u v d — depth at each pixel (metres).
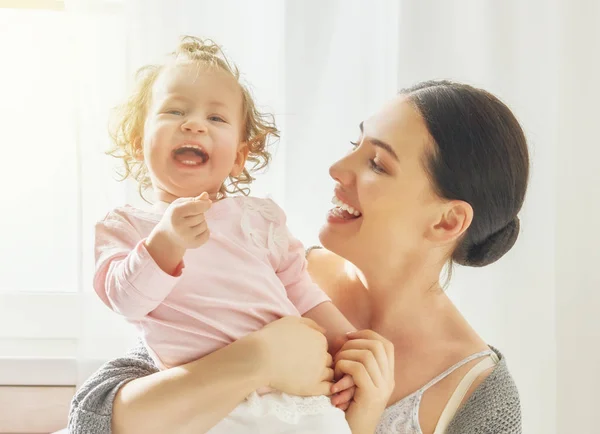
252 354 0.89
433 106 1.05
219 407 0.89
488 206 1.06
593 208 1.52
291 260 1.07
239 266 0.98
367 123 1.11
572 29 1.52
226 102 1.03
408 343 1.10
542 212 1.47
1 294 1.57
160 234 0.85
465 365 1.07
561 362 1.53
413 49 1.46
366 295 1.15
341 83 1.47
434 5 1.46
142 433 0.90
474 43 1.47
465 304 1.48
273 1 1.46
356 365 0.96
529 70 1.47
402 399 1.05
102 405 0.93
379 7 1.48
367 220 1.06
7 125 1.63
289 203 1.46
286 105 1.46
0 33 1.62
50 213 1.64
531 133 1.47
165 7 1.41
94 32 1.39
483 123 1.04
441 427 1.03
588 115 1.52
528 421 1.48
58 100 1.63
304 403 0.91
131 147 1.11
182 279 0.94
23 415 1.46
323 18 1.47
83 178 1.39
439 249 1.09
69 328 1.58
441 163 1.03
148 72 1.27
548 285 1.47
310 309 1.06
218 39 1.45
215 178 1.01
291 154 1.46
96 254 0.93
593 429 1.53
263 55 1.46
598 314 1.52
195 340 0.94
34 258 1.63
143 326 0.96
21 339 1.57
